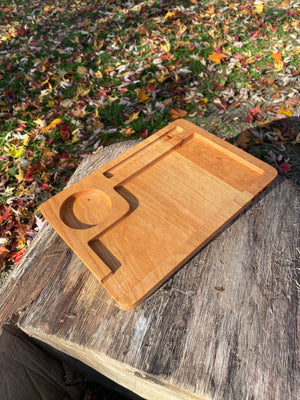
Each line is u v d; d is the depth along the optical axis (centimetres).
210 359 35
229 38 130
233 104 105
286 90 107
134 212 43
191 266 43
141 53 130
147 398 48
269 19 140
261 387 33
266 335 37
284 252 44
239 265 43
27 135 99
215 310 39
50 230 51
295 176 83
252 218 48
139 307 40
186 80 116
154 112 104
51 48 143
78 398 58
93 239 40
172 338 37
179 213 43
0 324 42
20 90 122
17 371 44
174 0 162
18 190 89
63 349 45
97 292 42
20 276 46
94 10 167
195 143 53
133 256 39
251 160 48
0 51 148
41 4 182
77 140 99
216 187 45
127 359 36
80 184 47
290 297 40
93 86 118
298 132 93
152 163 49
